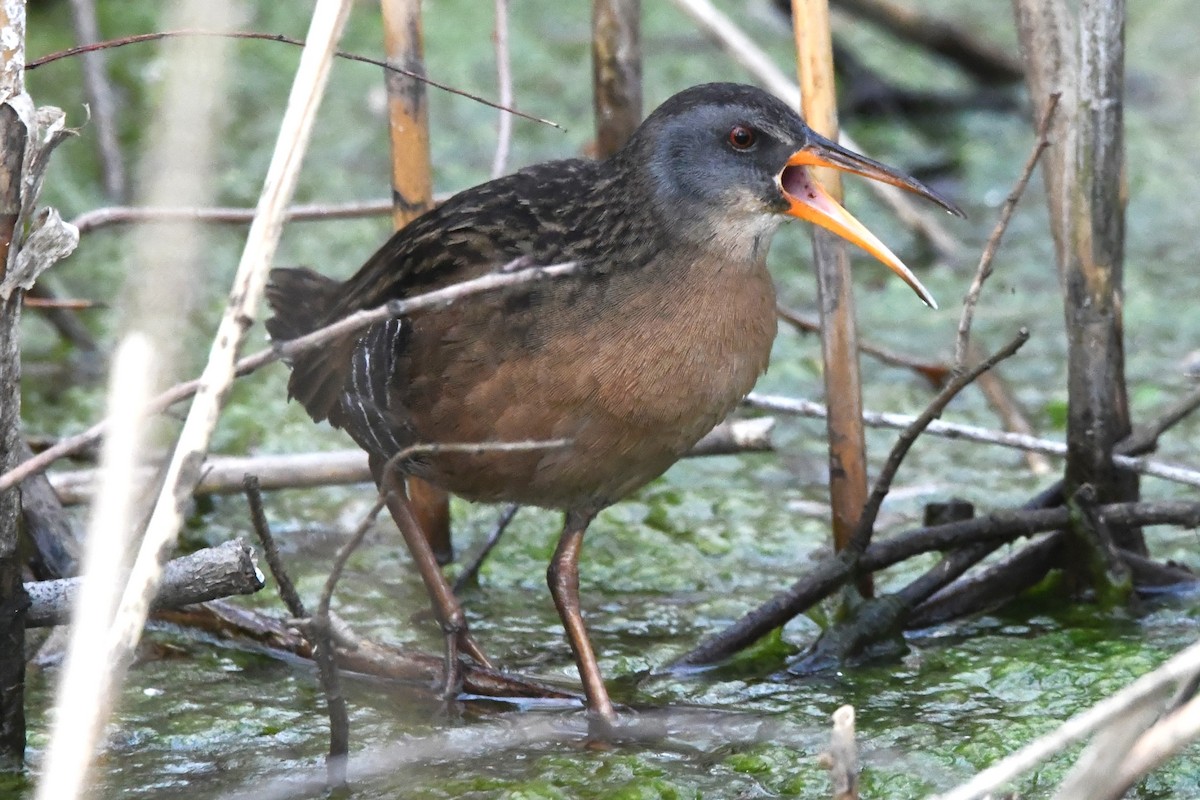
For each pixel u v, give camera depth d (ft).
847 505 29.17
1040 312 42.34
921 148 51.01
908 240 46.50
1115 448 28.76
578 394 24.72
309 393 28.30
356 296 27.35
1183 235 46.01
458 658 26.78
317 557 31.86
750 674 27.32
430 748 24.82
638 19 33.94
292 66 53.47
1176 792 22.58
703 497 34.24
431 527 31.42
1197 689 19.27
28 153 20.86
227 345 18.83
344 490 34.45
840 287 28.58
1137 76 54.54
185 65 19.17
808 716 25.62
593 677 25.68
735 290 25.45
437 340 25.25
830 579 27.73
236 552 22.17
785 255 46.06
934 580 28.35
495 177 29.37
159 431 34.94
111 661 18.25
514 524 33.40
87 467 35.37
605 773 23.80
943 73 55.77
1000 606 29.35
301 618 21.71
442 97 52.06
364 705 26.53
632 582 31.12
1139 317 41.65
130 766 24.22
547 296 24.93
